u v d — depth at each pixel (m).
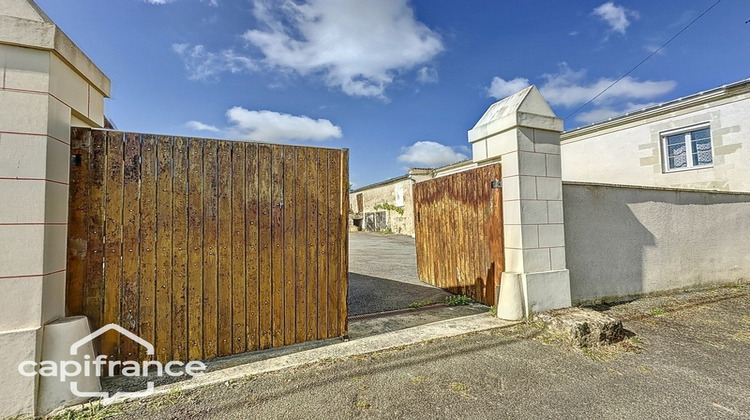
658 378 2.57
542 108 4.11
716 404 2.21
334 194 3.29
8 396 1.94
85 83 2.62
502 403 2.21
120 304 2.51
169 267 2.66
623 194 4.91
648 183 8.05
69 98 2.38
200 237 2.76
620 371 2.69
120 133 2.54
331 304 3.25
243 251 2.90
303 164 3.16
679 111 7.49
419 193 6.39
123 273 2.53
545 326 3.56
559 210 4.20
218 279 2.81
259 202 2.97
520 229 3.93
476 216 4.74
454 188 5.27
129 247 2.55
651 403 2.22
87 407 2.09
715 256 5.73
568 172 9.95
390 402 2.21
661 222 5.24
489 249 4.46
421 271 6.34
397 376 2.57
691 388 2.42
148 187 2.61
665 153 7.86
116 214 2.52
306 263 3.15
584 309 3.90
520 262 3.93
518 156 3.96
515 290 3.88
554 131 4.18
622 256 4.85
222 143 2.85
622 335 3.38
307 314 3.15
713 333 3.57
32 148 2.07
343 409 2.12
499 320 3.88
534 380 2.53
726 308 4.47
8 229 2.00
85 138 2.45
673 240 5.34
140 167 2.59
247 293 2.91
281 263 3.04
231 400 2.21
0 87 2.01
